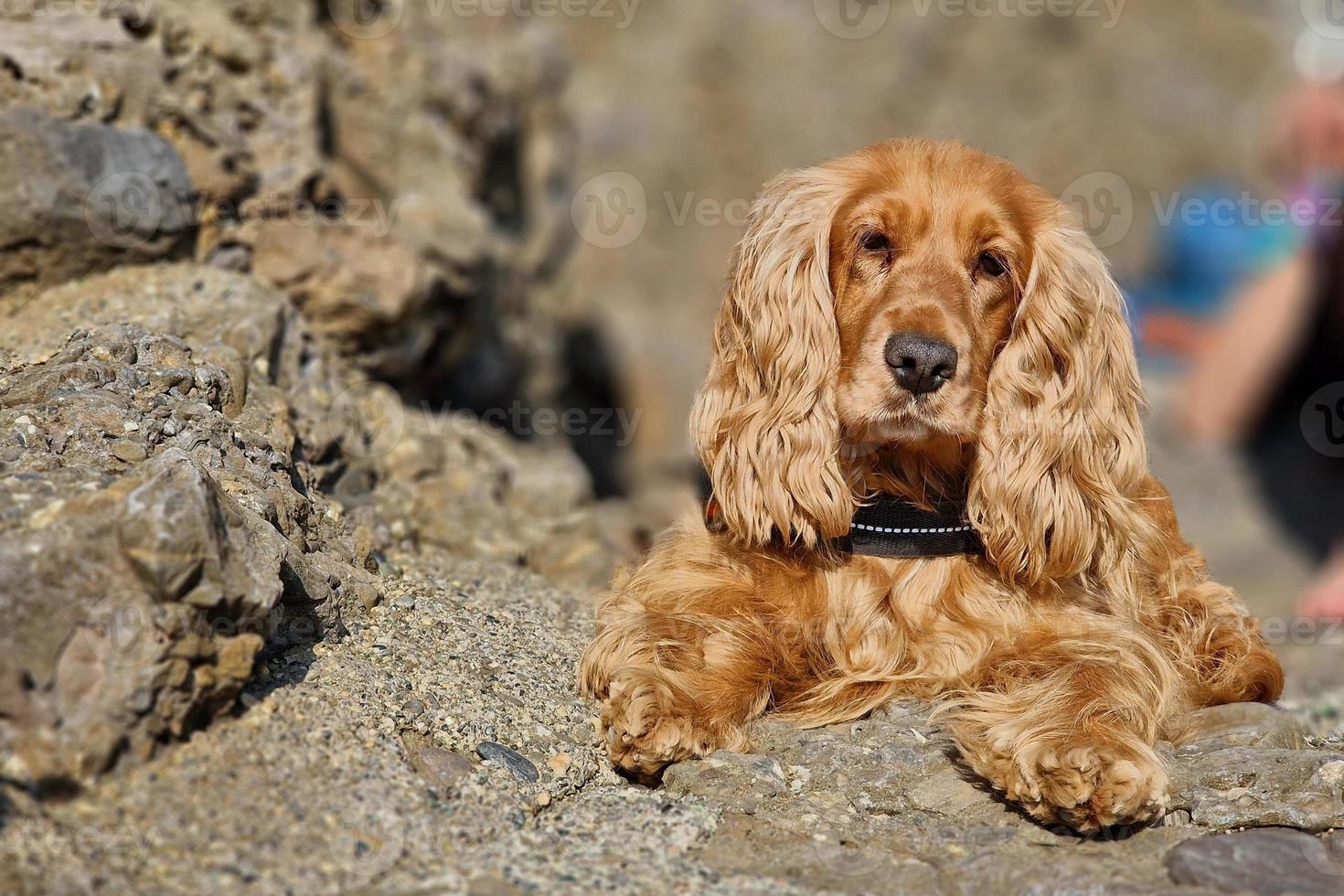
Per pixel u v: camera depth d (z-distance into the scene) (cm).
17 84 459
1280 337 803
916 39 1683
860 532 385
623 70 1652
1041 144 1669
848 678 366
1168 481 859
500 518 520
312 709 305
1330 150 724
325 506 405
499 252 721
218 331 432
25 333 420
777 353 386
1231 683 406
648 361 1304
